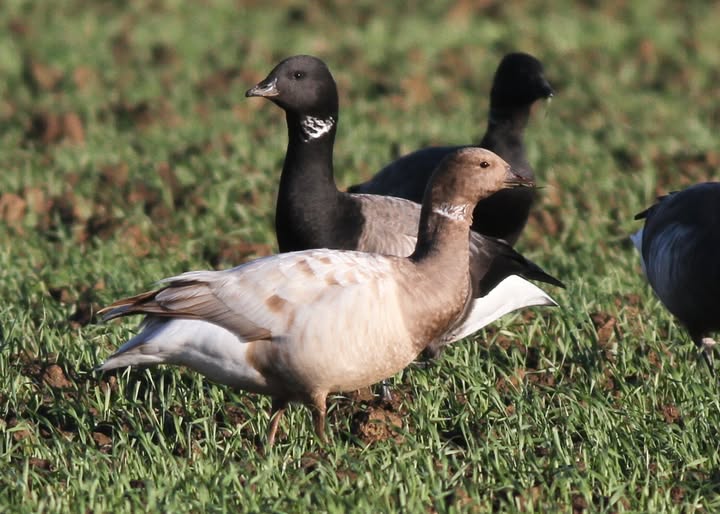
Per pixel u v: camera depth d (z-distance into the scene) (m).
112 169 20.23
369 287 9.84
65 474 9.93
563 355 12.59
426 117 24.77
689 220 12.59
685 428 10.89
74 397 11.35
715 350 13.22
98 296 14.15
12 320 12.77
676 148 22.52
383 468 10.02
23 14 33.88
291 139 12.52
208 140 22.39
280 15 35.06
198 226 17.48
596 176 20.45
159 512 9.15
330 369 9.89
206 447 10.45
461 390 11.98
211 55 30.19
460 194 10.23
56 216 17.48
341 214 12.44
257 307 9.84
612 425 10.91
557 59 30.70
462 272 10.29
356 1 37.03
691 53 31.86
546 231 17.67
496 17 35.06
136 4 35.53
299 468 10.01
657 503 9.72
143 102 25.14
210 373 10.17
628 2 36.94
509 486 9.65
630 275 15.45
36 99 26.08
